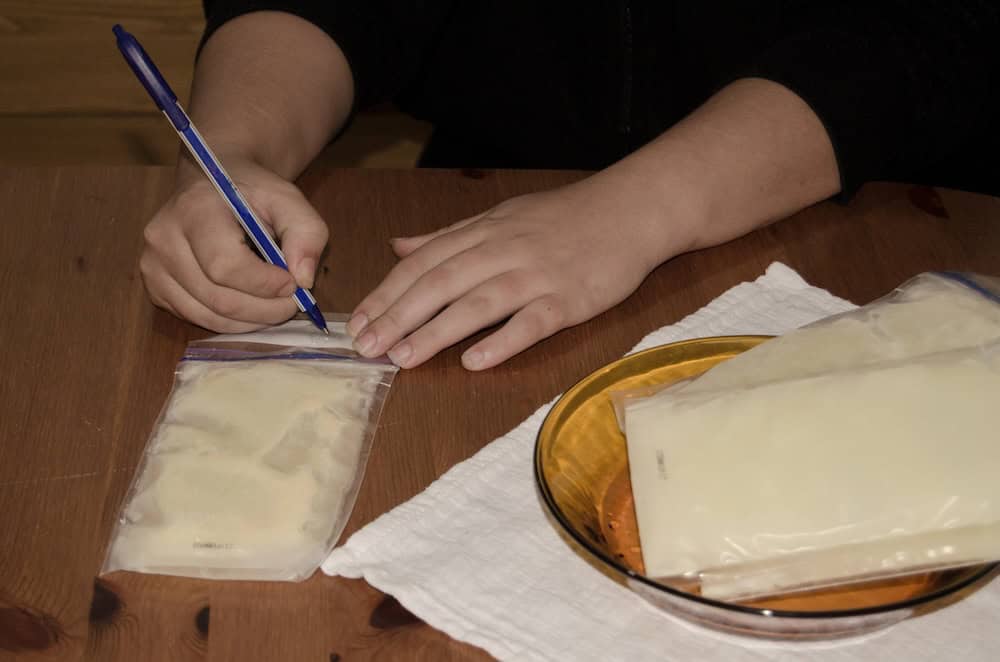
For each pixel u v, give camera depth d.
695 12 1.08
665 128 1.15
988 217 0.81
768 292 0.72
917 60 0.86
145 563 0.53
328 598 0.51
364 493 0.57
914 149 0.88
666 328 0.69
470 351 0.67
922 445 0.48
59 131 1.72
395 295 0.71
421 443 0.61
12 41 1.66
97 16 1.66
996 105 0.98
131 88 1.71
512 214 0.77
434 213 0.82
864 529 0.46
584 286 0.71
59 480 0.58
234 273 0.66
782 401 0.51
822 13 0.91
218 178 0.67
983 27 0.88
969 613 0.50
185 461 0.57
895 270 0.75
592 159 1.18
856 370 0.52
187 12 1.67
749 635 0.47
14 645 0.49
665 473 0.49
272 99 0.86
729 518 0.47
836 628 0.45
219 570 0.52
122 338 0.69
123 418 0.62
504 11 1.14
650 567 0.47
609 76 1.13
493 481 0.57
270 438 0.58
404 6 1.03
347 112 0.95
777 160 0.80
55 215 0.81
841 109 0.82
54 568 0.53
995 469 0.47
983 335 0.55
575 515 0.52
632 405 0.55
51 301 0.72
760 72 0.86
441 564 0.52
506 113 1.19
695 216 0.77
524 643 0.48
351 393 0.63
